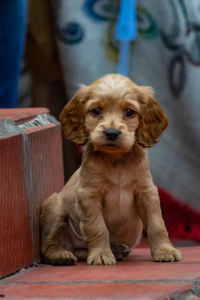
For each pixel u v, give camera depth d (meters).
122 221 4.61
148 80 7.33
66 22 7.33
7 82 6.81
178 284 3.38
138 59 7.31
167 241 4.40
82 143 4.59
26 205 4.17
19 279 3.75
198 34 7.30
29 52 7.89
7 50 6.71
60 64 7.66
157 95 7.36
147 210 4.48
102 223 4.41
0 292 3.35
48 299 3.13
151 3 7.28
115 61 7.31
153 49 7.32
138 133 4.55
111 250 4.50
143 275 3.70
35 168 4.38
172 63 7.32
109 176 4.45
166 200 7.48
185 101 7.35
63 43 7.36
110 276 3.71
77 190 4.50
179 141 7.44
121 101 4.45
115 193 4.51
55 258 4.38
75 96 4.64
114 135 4.26
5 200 3.82
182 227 7.61
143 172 4.48
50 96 8.13
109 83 4.54
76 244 4.78
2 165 3.79
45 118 4.80
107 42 7.31
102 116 4.47
